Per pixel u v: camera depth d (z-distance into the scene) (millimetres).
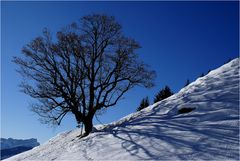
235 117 12023
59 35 23547
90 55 23438
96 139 15891
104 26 24234
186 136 11562
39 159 18062
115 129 16641
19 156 28547
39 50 23016
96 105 22656
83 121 22266
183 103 15758
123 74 23875
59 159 15109
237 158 8906
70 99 22281
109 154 12398
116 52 24125
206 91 16031
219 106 13594
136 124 15938
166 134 12508
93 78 22969
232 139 10227
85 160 12898
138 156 10953
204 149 10008
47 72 22922
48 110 22766
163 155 10391
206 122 12453
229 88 15242
